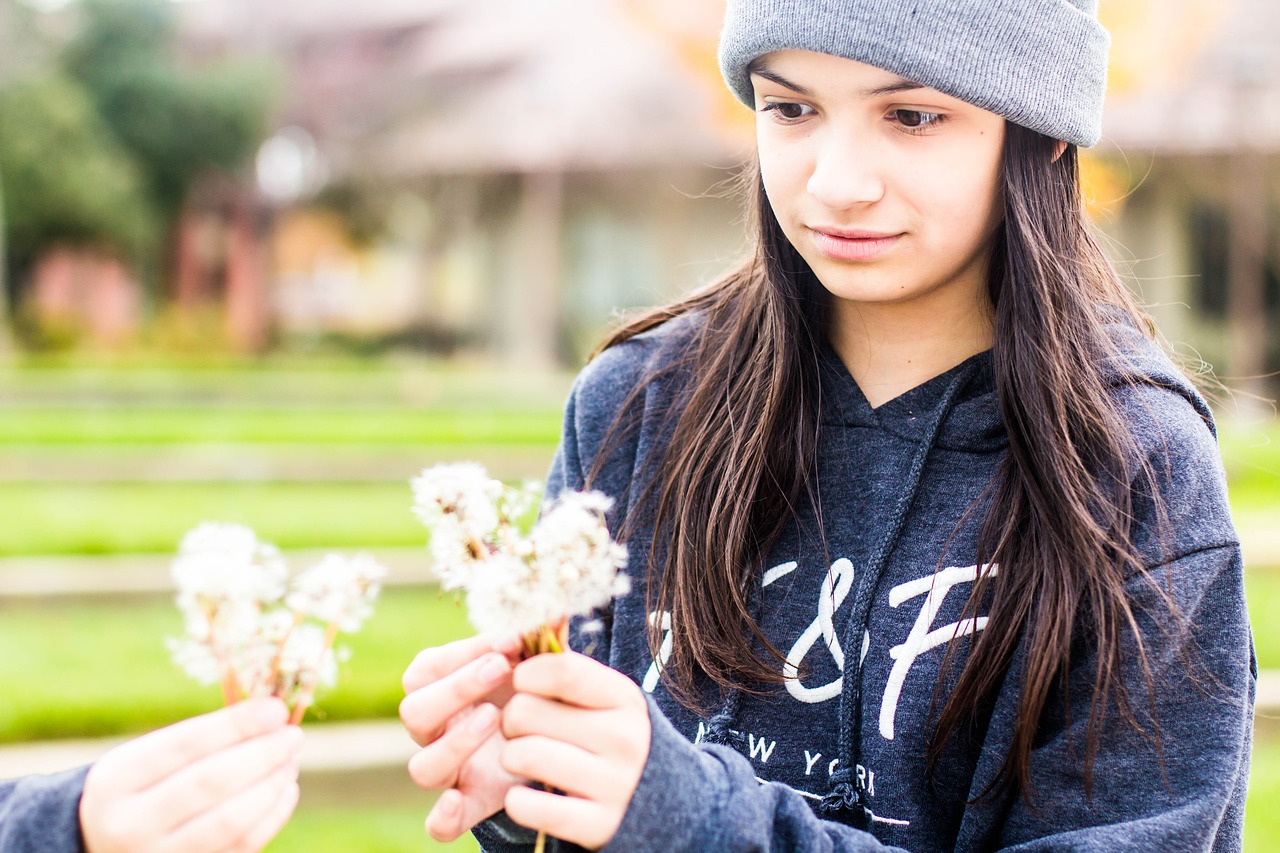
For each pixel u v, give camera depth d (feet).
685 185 41.83
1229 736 2.83
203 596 2.43
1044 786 2.88
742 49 2.97
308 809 7.43
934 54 2.81
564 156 41.60
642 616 3.30
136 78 52.29
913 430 3.16
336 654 2.58
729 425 3.25
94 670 8.94
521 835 2.90
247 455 18.79
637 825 2.59
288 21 56.18
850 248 2.97
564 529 2.48
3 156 49.67
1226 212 36.27
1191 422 2.99
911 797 2.99
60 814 2.52
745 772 2.77
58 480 17.34
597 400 3.53
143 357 53.16
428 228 55.98
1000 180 3.02
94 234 52.70
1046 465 2.93
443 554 2.60
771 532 3.20
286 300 58.59
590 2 44.96
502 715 2.68
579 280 49.03
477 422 24.43
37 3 53.01
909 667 3.02
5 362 45.68
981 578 2.98
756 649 3.15
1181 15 17.63
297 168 55.98
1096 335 3.03
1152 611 2.86
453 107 48.03
